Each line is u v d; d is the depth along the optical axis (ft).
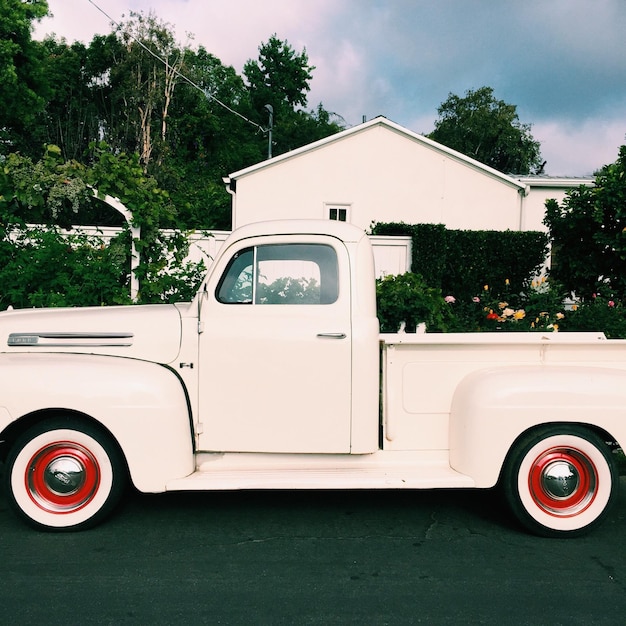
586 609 9.56
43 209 23.44
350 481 12.21
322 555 11.48
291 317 12.87
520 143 163.84
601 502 12.41
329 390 12.73
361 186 56.13
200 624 9.00
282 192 55.98
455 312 30.96
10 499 12.25
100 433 12.26
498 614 9.38
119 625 8.94
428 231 40.68
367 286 13.12
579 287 35.32
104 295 22.68
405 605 9.62
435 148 55.88
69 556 11.27
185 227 24.95
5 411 11.81
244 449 12.80
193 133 125.08
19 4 73.36
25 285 22.35
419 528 12.96
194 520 13.21
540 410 12.25
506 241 42.57
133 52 119.24
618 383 12.40
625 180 32.53
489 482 12.28
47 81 82.38
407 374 13.08
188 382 12.82
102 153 23.81
